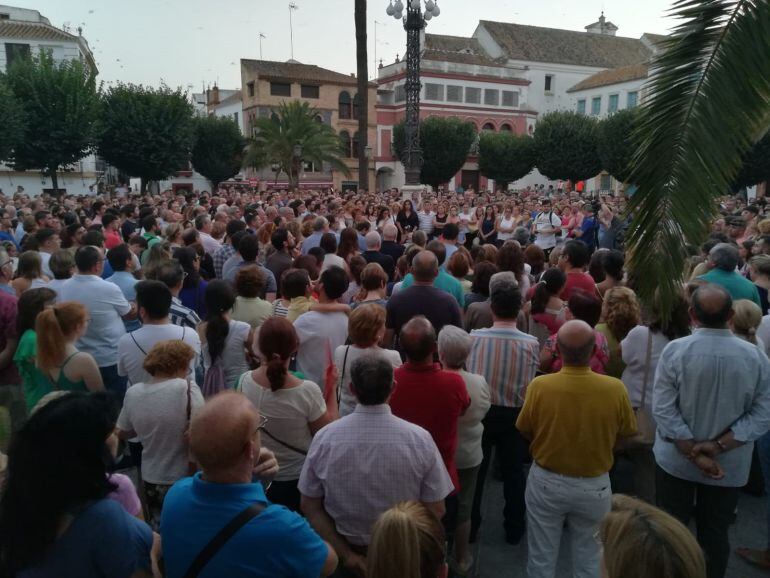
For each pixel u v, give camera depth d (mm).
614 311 4004
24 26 34594
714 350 2893
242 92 43688
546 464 2975
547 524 3012
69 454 1703
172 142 31312
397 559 1649
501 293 3791
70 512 1709
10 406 4441
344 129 44375
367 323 3408
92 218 12172
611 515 1473
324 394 3414
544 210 13281
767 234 6680
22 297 3828
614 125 32625
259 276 4664
